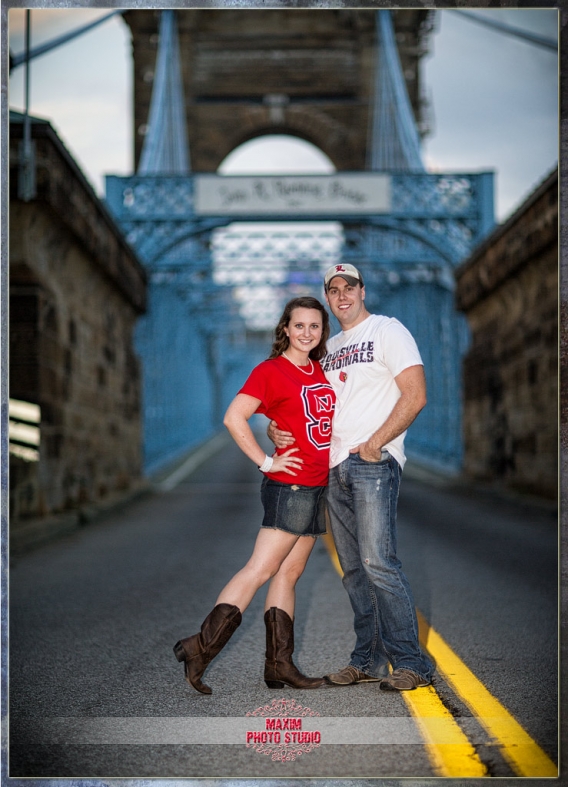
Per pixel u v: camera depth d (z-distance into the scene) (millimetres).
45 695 3848
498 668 4211
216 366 72375
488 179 22250
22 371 10586
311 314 3799
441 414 26516
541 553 8492
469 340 21453
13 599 6383
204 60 46250
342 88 45969
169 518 12953
